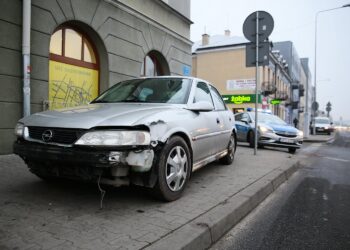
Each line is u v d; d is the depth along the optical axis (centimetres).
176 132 422
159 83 530
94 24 959
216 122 568
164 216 358
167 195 404
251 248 332
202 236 317
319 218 433
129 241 290
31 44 764
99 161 341
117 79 1062
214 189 489
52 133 371
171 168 411
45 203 389
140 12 1167
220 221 356
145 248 277
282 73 4650
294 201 517
